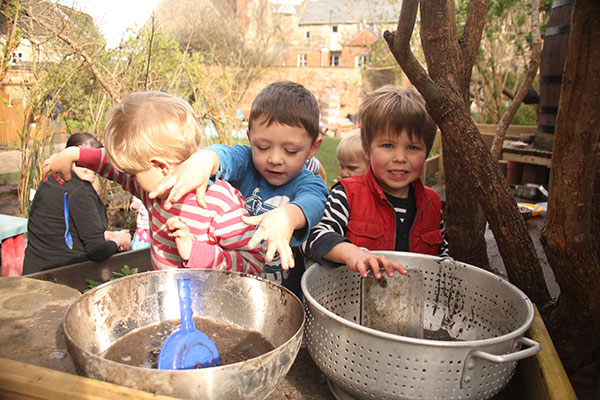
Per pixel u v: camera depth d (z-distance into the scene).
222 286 1.00
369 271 1.12
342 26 32.31
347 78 18.91
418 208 1.51
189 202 1.18
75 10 3.88
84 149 1.47
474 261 1.57
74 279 2.18
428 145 1.46
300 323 0.86
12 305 1.12
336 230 1.41
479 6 1.41
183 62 4.27
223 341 0.93
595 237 1.16
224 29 12.20
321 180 1.48
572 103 0.93
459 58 1.40
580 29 0.89
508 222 1.20
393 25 9.73
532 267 1.24
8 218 2.71
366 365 0.80
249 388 0.68
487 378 0.78
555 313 1.19
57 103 3.99
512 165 4.36
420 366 0.75
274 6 16.44
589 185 0.98
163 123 1.14
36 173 3.76
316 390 0.95
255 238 0.94
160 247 1.23
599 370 1.31
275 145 1.37
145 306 0.98
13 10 3.13
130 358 0.88
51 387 0.65
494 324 1.08
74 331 0.84
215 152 1.22
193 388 0.65
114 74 4.01
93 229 2.28
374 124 1.43
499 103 6.65
